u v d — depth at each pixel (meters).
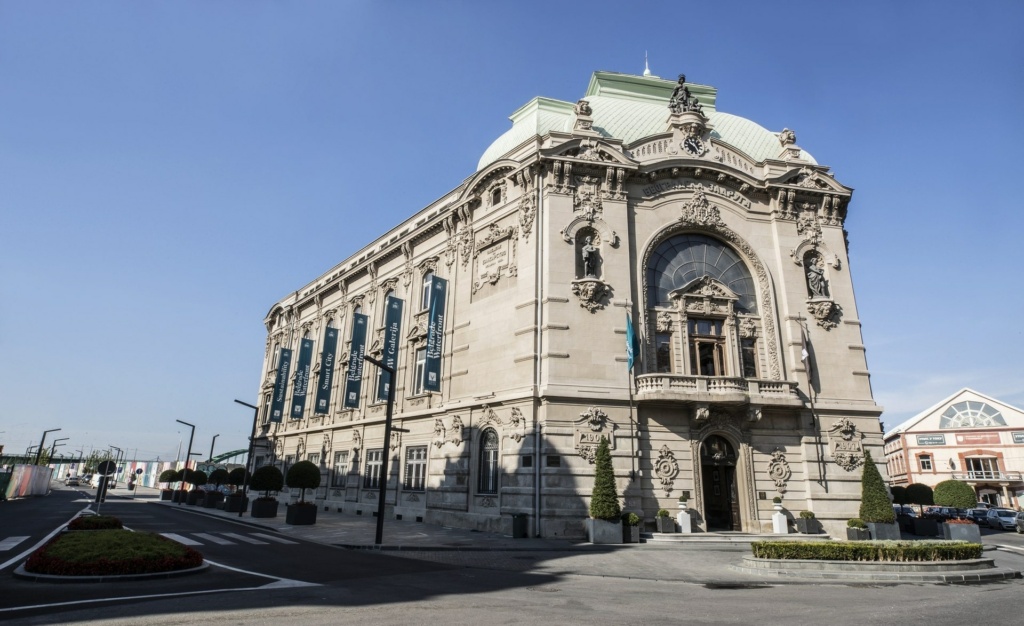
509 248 30.31
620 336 27.80
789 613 11.04
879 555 16.91
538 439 25.95
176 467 98.56
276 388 52.19
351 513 38.91
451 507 29.53
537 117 33.31
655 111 34.81
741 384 27.33
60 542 14.26
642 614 10.76
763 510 27.06
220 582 13.14
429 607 10.95
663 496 26.28
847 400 29.66
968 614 11.08
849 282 31.94
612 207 29.73
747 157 32.81
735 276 31.20
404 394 36.53
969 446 72.31
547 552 20.97
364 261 44.50
